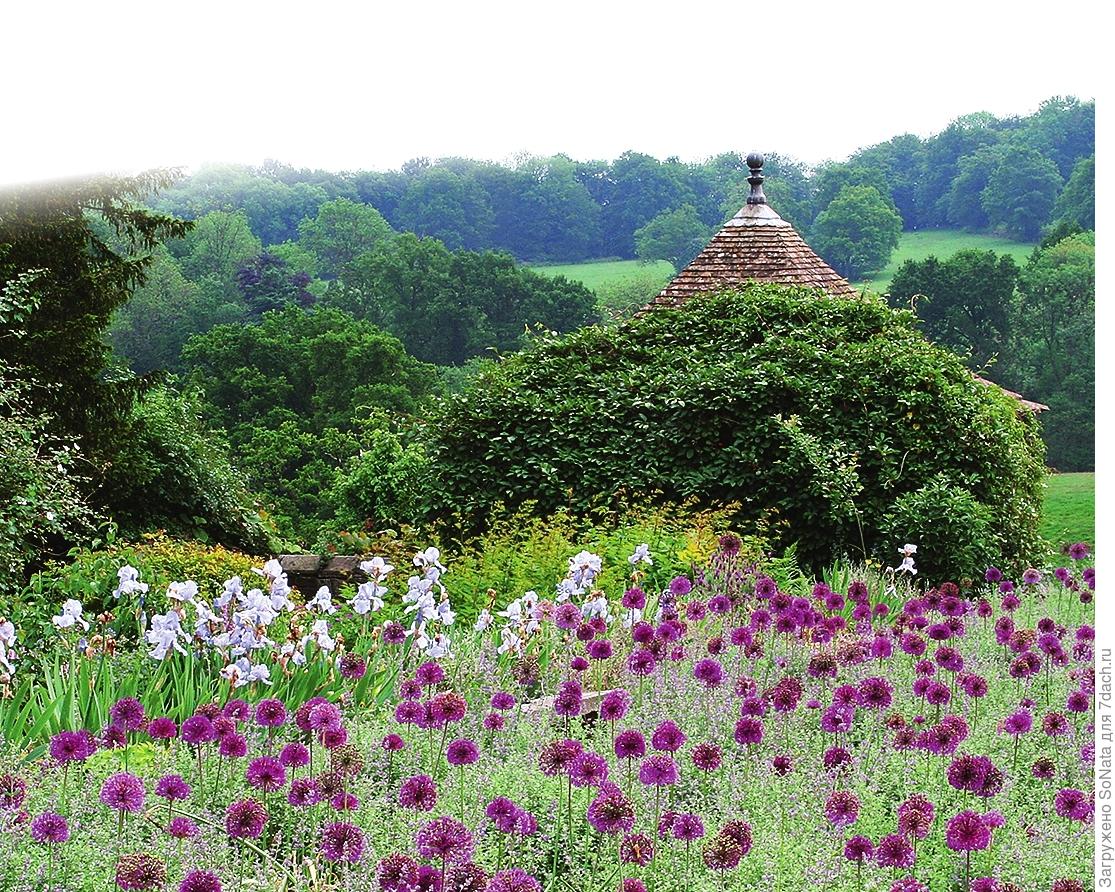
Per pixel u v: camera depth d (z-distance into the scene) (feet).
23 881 13.05
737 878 13.92
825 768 16.43
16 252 51.49
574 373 45.11
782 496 39.86
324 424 149.28
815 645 22.31
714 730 18.47
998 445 40.57
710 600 24.06
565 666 21.25
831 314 46.19
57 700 17.99
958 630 21.17
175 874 13.43
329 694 19.34
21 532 34.83
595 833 14.75
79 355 49.34
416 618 20.89
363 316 195.42
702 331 46.75
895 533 37.09
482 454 43.68
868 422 40.27
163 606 26.20
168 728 16.05
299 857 14.32
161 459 50.14
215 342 158.40
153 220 58.29
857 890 13.37
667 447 41.55
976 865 14.49
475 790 16.01
